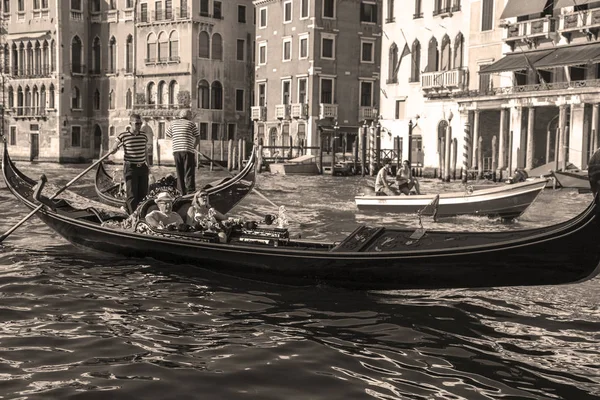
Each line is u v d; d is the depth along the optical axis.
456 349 6.18
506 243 6.81
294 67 47.00
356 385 5.32
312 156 41.88
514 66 30.97
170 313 7.22
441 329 6.76
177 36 52.81
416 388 5.29
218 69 53.59
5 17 60.72
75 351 6.00
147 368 5.60
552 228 6.68
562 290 8.36
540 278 6.86
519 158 31.81
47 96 58.34
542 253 6.71
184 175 12.66
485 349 6.19
